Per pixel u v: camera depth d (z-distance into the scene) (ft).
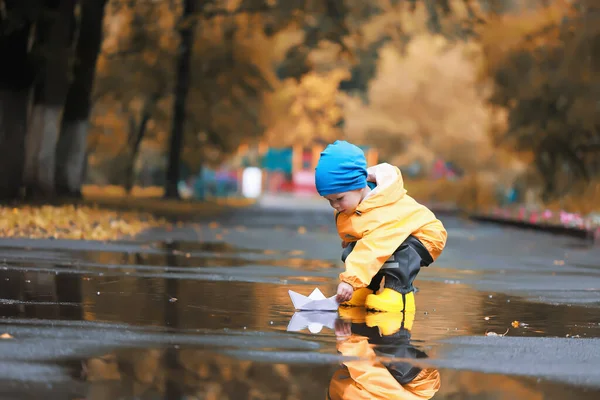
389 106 474.90
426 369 33.58
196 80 306.35
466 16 214.69
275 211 287.69
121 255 89.35
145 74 301.02
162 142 368.27
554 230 188.34
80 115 212.02
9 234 107.86
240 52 300.40
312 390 29.48
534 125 249.55
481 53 265.95
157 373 31.30
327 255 101.45
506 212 258.78
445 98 458.50
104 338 38.06
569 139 245.24
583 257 114.32
